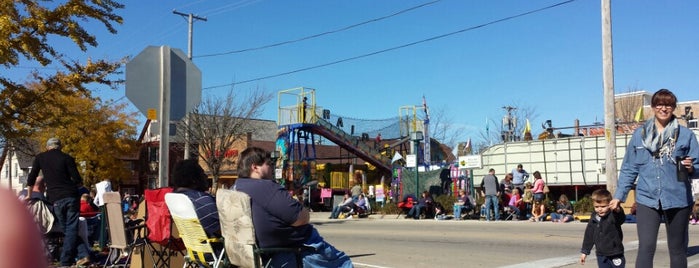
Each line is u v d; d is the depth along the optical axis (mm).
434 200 23594
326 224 21672
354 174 34812
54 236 9055
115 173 38406
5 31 10008
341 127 36719
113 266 8133
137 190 52031
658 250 10445
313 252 5230
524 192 20688
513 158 25391
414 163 25375
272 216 5086
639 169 5891
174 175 6016
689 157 5566
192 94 8023
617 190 6039
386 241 13805
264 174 5582
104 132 36844
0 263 1166
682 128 5727
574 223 17641
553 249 11133
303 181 34094
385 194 28875
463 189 23234
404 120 37969
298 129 34312
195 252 5594
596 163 22844
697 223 16484
